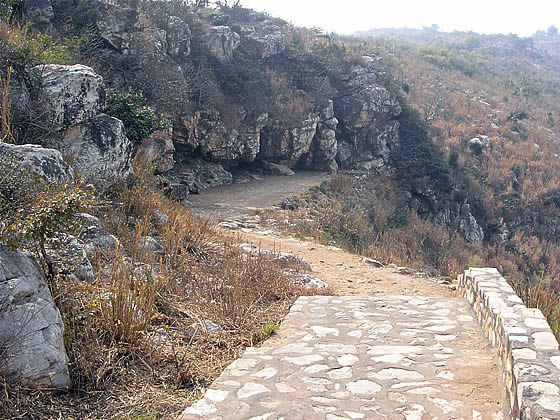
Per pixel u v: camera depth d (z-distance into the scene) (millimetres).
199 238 9148
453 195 31422
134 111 14320
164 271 6848
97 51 17938
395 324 6020
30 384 3826
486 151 37469
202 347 5176
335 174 28484
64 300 4770
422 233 25953
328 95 32688
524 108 49719
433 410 3820
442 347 5195
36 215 4570
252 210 19000
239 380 4348
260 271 7793
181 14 26781
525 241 31516
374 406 3869
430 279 10781
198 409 3818
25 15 16312
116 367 4430
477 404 3914
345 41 52656
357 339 5469
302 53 34344
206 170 25031
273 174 29344
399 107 34281
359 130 33031
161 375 4516
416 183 31109
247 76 28406
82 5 18484
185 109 22547
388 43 64062
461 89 50000
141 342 4820
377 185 30188
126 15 19250
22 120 8695
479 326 5824
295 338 5531
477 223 31938
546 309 6383
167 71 20844
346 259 12047
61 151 9062
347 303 7023
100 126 9805
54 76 9297
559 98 60969
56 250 5246
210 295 6668
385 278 10344
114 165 9836
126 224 8055
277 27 34281
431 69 53812
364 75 34312
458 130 39219
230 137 25953
